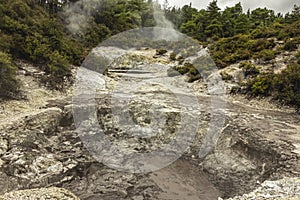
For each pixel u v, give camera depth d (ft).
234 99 56.39
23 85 54.75
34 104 47.85
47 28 74.43
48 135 38.37
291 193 21.01
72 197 23.18
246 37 86.17
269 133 35.68
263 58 68.90
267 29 91.81
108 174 31.17
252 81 59.11
